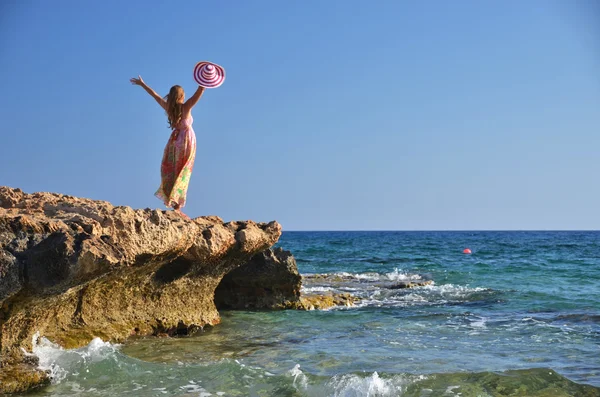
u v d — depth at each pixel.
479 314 12.37
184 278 9.21
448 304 14.17
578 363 7.94
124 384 6.51
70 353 6.87
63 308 7.07
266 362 7.79
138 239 6.86
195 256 8.83
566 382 6.90
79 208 7.05
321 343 9.11
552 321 11.43
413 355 8.32
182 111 8.74
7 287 5.68
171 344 8.55
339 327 10.65
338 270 26.19
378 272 24.78
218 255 9.34
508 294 15.91
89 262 5.90
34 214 6.81
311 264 29.83
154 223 7.28
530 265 27.98
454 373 7.12
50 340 6.94
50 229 6.16
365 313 12.38
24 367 6.25
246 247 9.88
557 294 15.73
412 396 6.43
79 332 7.40
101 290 7.61
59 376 6.46
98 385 6.43
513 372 7.17
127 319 8.35
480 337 9.73
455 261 31.67
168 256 7.84
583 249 47.09
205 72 8.44
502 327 10.73
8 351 6.25
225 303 12.99
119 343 8.05
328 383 6.62
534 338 9.66
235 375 6.89
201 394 6.31
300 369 7.43
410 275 22.59
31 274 5.80
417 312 12.66
